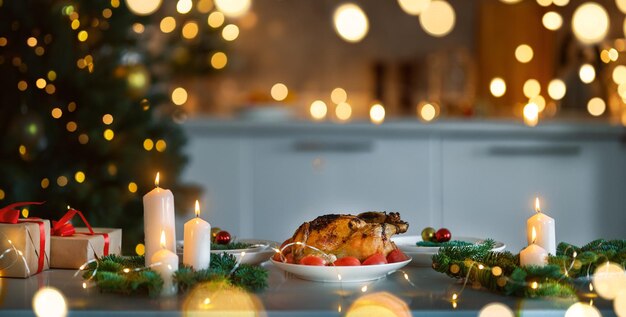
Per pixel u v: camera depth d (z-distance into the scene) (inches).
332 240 53.4
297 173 133.9
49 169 100.5
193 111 158.9
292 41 164.6
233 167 133.6
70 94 101.5
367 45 164.6
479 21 163.2
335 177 133.9
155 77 110.0
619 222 135.7
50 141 100.4
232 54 131.0
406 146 133.8
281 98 163.3
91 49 102.1
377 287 50.7
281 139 134.0
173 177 106.1
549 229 54.3
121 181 100.6
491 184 134.3
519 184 134.5
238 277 49.1
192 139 133.4
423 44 164.2
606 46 144.0
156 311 43.6
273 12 164.6
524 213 134.6
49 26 98.5
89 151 100.0
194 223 51.3
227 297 46.4
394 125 132.8
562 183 135.0
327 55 164.6
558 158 134.8
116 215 98.2
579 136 134.8
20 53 99.4
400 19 163.9
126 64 104.0
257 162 134.0
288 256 54.2
